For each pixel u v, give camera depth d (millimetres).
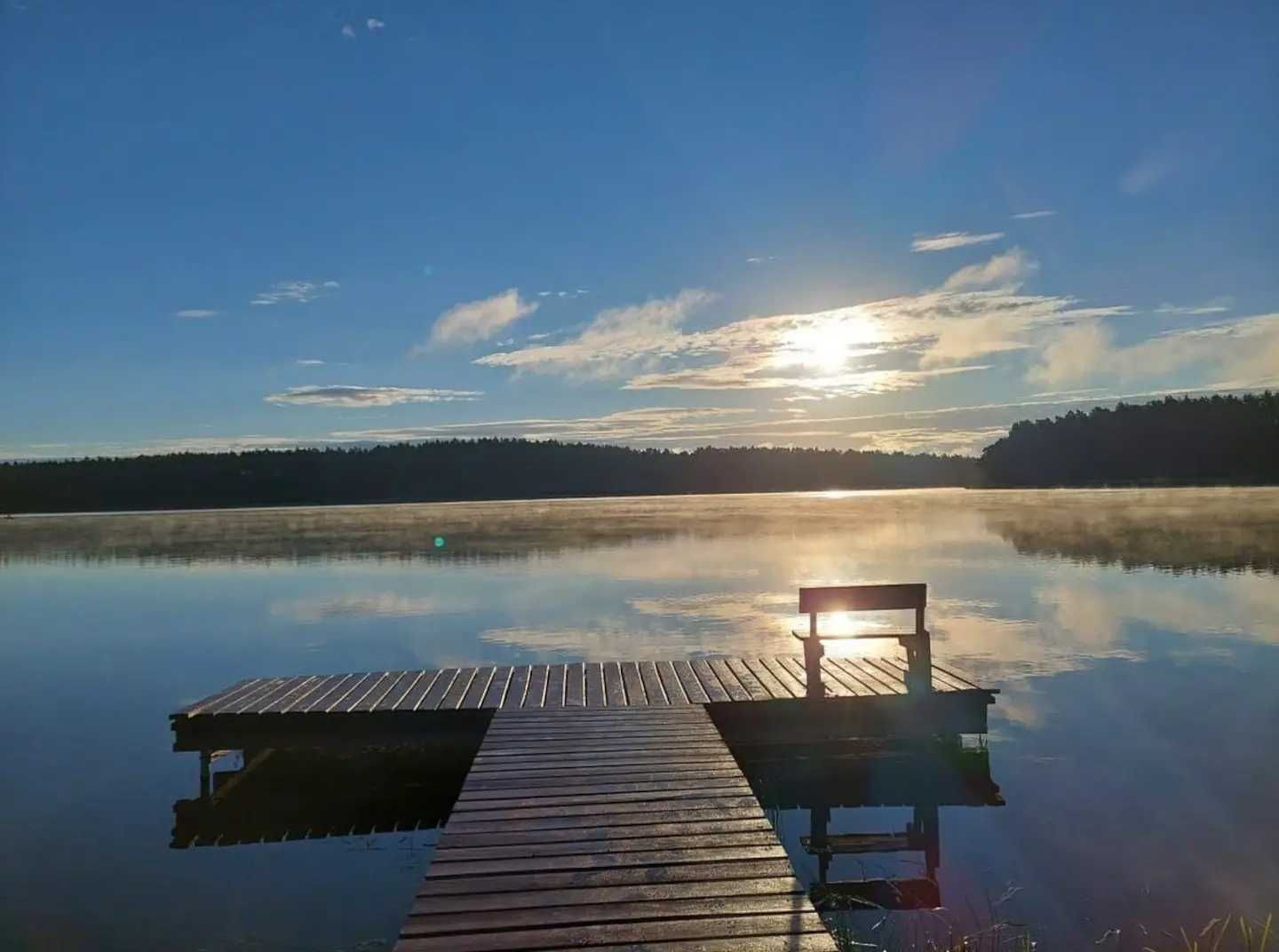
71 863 7152
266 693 10391
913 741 10062
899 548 34500
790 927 4359
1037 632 16422
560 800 6230
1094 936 5598
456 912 4500
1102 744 9664
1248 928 5656
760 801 8336
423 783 9312
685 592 23000
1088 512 54406
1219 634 16031
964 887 6344
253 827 8008
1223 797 8023
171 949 5703
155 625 20281
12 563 36500
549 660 14883
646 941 4223
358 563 33375
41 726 11852
